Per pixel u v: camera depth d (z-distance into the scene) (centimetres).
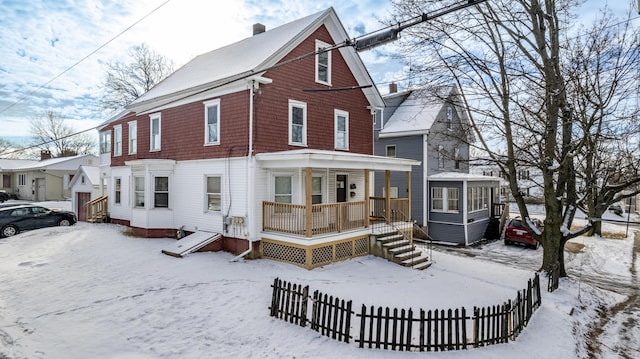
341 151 1642
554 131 1215
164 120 1675
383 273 1191
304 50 1472
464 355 643
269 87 1338
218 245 1359
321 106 1552
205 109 1455
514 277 1269
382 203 1831
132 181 1653
